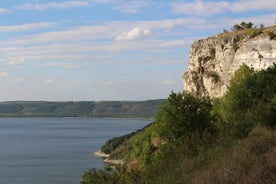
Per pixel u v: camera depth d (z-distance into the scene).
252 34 84.81
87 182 32.56
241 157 17.14
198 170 18.12
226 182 15.16
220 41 95.25
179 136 34.75
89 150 157.38
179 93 36.62
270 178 14.77
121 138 143.12
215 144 23.16
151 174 22.62
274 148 17.83
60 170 106.62
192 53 105.38
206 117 35.38
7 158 135.00
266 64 77.44
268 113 30.48
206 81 98.00
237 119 32.09
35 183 89.44
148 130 66.94
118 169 32.16
